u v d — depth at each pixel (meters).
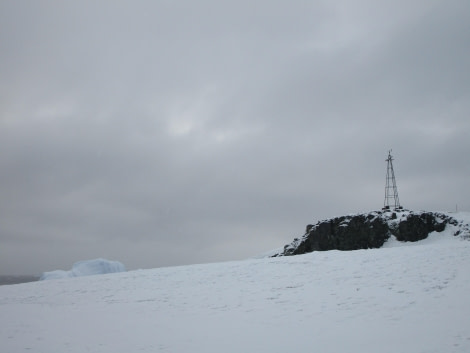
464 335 12.34
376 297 18.27
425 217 52.28
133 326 16.69
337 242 53.25
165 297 22.48
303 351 11.98
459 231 49.75
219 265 31.88
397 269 22.88
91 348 13.76
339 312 16.53
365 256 27.53
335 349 11.94
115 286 27.22
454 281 19.58
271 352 12.09
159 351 12.91
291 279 23.77
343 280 22.06
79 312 20.39
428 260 24.08
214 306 19.56
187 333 15.01
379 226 52.59
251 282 24.20
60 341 14.95
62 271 50.47
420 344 11.77
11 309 22.44
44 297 25.84
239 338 13.88
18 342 15.14
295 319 16.02
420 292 18.33
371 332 13.47
